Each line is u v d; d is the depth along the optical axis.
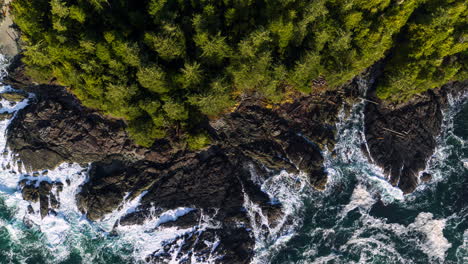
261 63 42.22
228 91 44.72
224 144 51.09
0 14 47.50
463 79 49.94
